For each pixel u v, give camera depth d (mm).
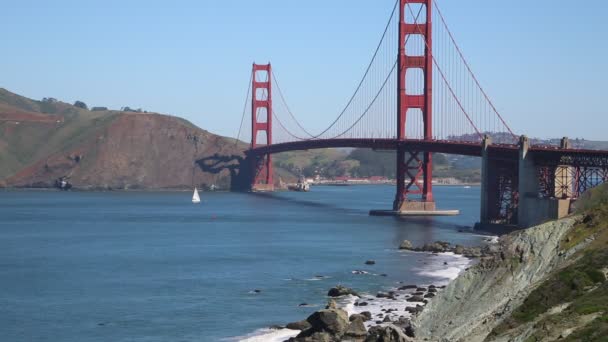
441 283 87625
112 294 83562
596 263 49844
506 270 56219
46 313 74500
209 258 111188
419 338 54719
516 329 45562
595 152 118750
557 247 56094
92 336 66312
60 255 115938
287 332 66375
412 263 103438
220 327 68625
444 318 55500
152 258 111750
